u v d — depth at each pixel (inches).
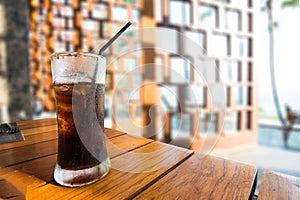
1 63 38.8
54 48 69.2
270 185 9.6
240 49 65.6
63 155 9.8
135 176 10.4
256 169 11.2
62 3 68.2
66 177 9.5
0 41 38.5
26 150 14.0
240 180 10.1
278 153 61.5
